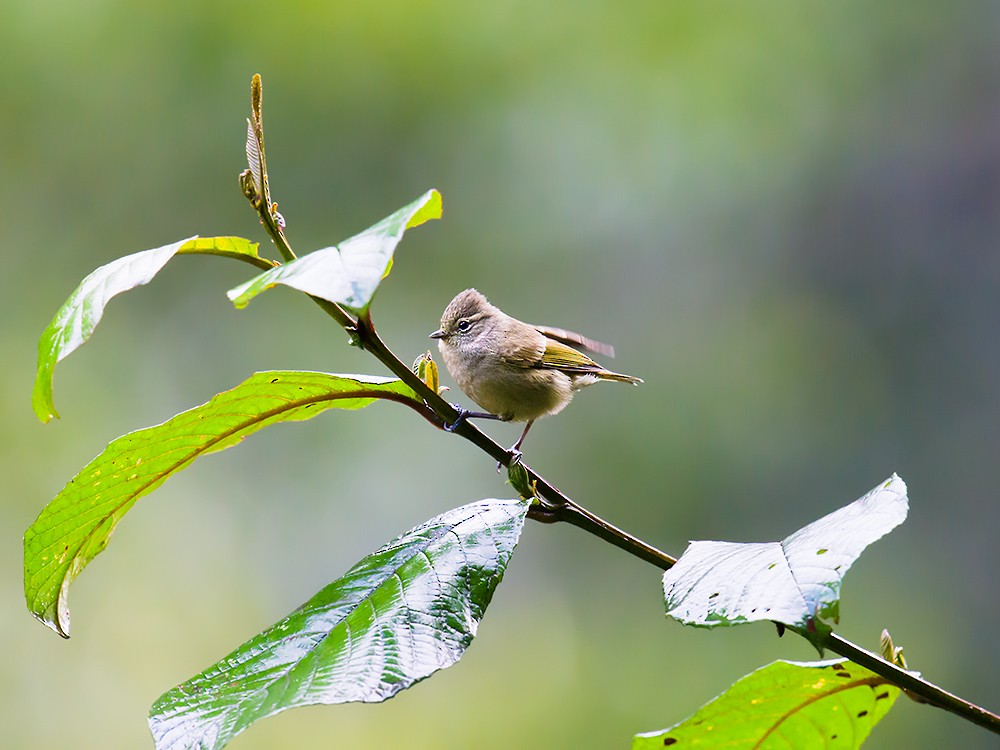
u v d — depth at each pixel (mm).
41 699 11180
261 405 3850
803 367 15148
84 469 3645
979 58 15430
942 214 15523
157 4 13633
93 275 3305
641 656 13164
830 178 15469
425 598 3318
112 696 11305
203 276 13836
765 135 15273
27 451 12617
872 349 15391
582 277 14773
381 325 13828
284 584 12570
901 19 15406
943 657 13508
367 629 3240
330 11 13766
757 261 15430
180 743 2949
